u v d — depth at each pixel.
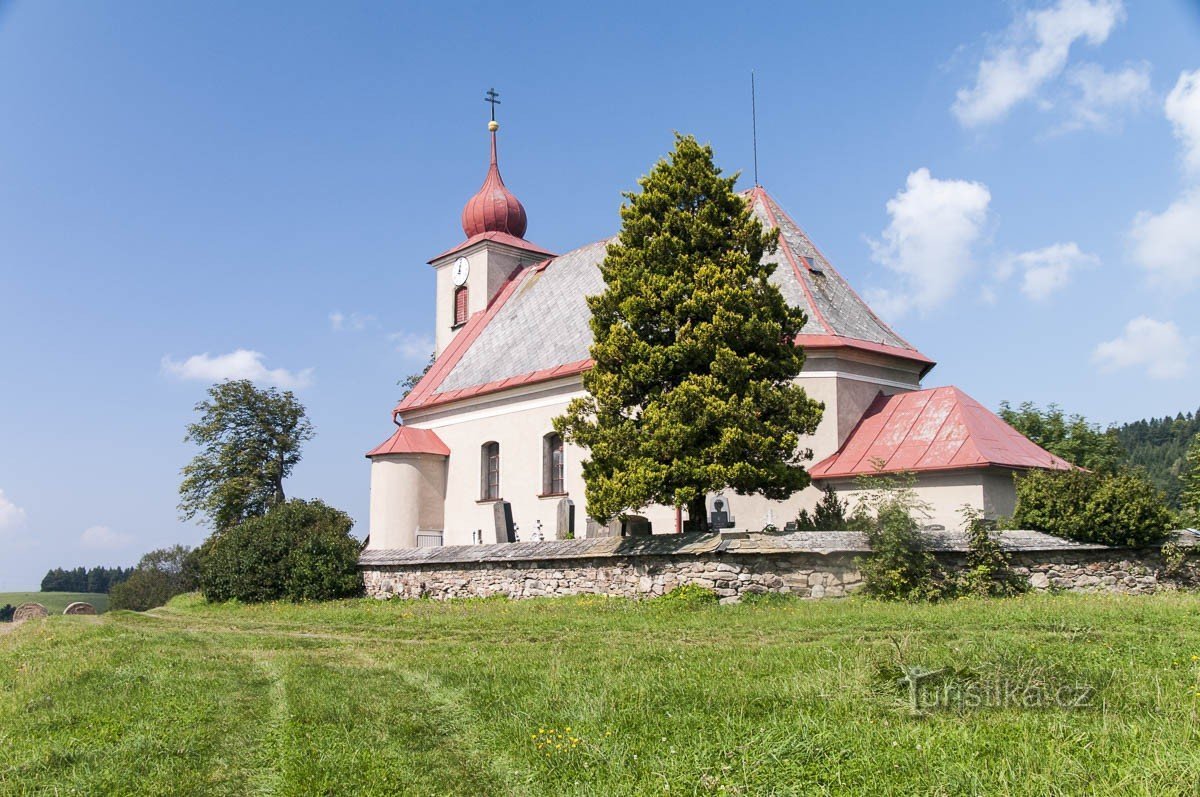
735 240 25.64
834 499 27.41
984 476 28.45
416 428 43.31
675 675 13.41
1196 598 20.50
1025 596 21.55
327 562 33.31
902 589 21.80
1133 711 10.16
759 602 22.09
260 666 17.06
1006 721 9.88
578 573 25.94
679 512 31.08
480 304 49.66
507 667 15.02
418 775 9.71
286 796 9.23
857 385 32.53
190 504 57.84
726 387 24.08
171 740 11.27
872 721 10.20
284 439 59.22
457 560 29.42
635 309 25.12
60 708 13.33
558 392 37.38
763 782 8.71
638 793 8.79
